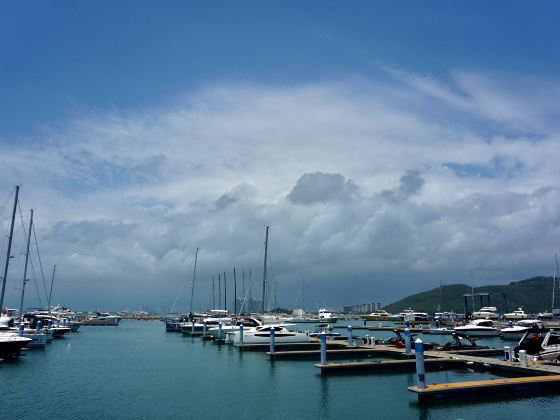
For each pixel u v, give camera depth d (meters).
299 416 22.56
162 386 30.31
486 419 21.27
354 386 29.16
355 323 141.25
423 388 23.67
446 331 77.44
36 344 55.53
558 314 124.44
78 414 23.30
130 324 153.88
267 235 95.06
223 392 28.08
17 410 24.17
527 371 29.69
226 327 65.25
